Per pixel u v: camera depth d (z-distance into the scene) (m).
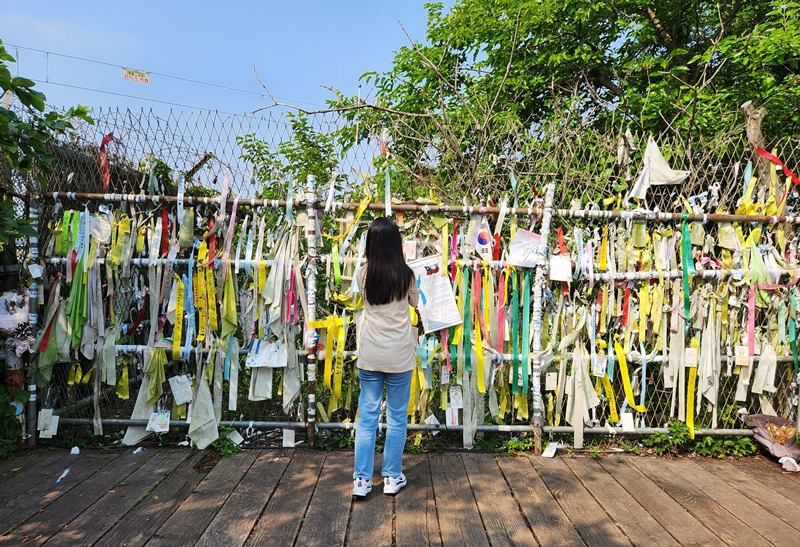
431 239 3.49
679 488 2.91
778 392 3.71
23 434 3.36
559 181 4.12
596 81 6.95
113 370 3.42
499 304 3.44
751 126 3.76
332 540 2.33
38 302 3.38
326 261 3.42
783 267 3.50
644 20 6.69
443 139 4.59
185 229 3.40
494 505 2.68
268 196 4.45
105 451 3.36
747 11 6.49
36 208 3.40
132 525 2.43
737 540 2.36
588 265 3.44
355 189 3.95
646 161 3.51
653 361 3.49
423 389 3.43
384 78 6.01
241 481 2.92
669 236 3.49
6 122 2.78
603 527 2.46
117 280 3.45
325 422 3.48
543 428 3.44
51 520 2.47
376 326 2.67
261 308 3.38
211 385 3.45
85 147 3.70
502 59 6.54
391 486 2.75
